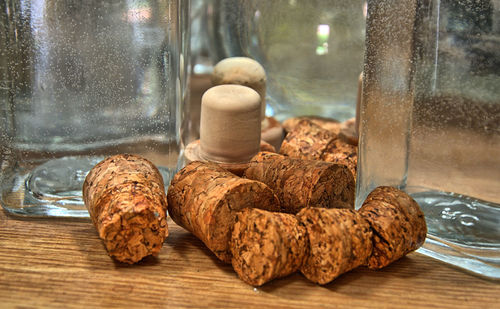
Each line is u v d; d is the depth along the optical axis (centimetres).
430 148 23
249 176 24
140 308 20
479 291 21
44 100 24
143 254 21
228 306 20
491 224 22
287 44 31
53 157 24
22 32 23
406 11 22
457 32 21
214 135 26
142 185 22
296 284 21
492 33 21
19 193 24
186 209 22
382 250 21
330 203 23
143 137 25
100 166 23
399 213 22
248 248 21
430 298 21
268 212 21
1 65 23
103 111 24
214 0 32
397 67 22
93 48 24
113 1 23
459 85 22
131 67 24
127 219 21
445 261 22
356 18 30
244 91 26
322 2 30
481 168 22
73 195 24
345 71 32
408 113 23
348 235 21
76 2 23
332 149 27
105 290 20
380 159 23
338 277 21
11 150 24
